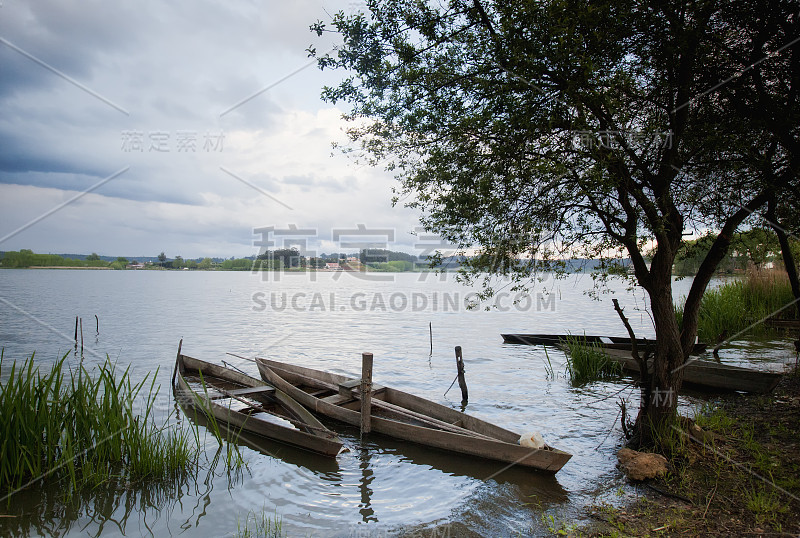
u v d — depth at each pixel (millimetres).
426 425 8594
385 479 7062
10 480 6340
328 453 7727
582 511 5656
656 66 6148
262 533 5555
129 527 5676
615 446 7840
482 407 10602
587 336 16484
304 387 11297
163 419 9539
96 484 6496
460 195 6445
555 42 5172
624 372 12961
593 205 6270
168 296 47094
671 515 5176
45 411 6586
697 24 5445
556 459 6680
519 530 5387
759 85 6062
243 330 24062
